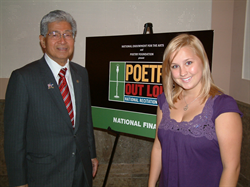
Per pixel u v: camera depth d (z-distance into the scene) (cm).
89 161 159
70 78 154
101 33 252
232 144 96
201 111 107
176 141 111
